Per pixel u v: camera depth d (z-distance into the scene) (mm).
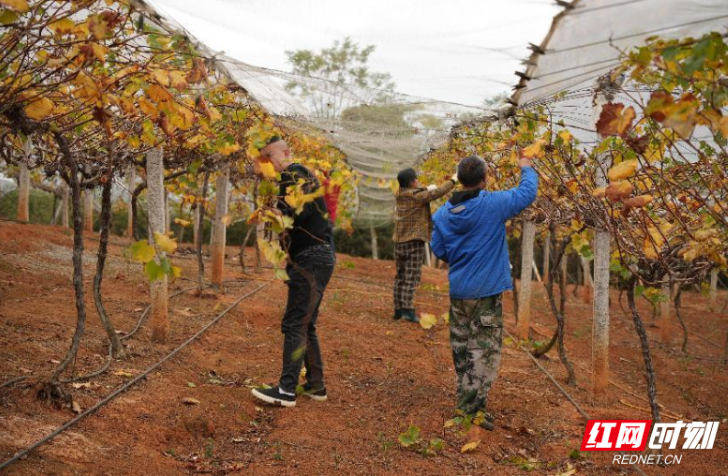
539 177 4902
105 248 4750
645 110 2615
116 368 4527
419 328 7359
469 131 5949
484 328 4336
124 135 4309
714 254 3719
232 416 4180
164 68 3357
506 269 4359
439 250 4535
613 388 5879
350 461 3662
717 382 6617
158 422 3842
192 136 4867
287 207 4199
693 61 2471
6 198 17016
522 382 5555
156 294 5359
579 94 3982
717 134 3225
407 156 8156
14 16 2723
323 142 6957
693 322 10453
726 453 4258
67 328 5211
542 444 4152
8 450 3086
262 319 6922
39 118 3270
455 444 4055
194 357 5191
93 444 3373
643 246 4121
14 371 4027
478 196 4367
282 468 3508
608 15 2648
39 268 7719
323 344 6203
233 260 11508
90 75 3074
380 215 13586
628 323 9867
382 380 5336
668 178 4215
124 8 3195
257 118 5168
